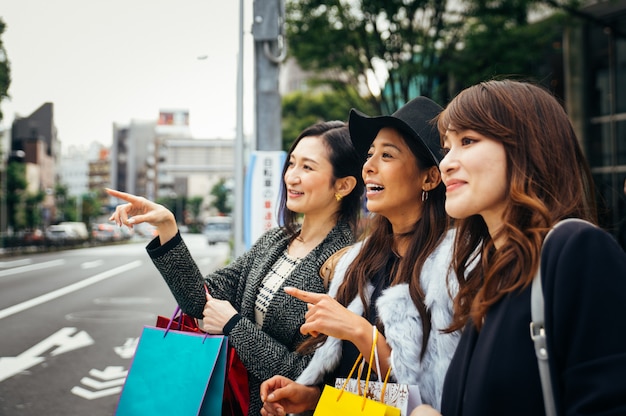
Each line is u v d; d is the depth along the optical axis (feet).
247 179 18.30
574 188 3.15
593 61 57.21
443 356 4.11
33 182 196.44
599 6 52.13
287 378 5.14
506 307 3.03
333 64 37.63
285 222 6.89
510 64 35.12
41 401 14.44
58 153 252.01
